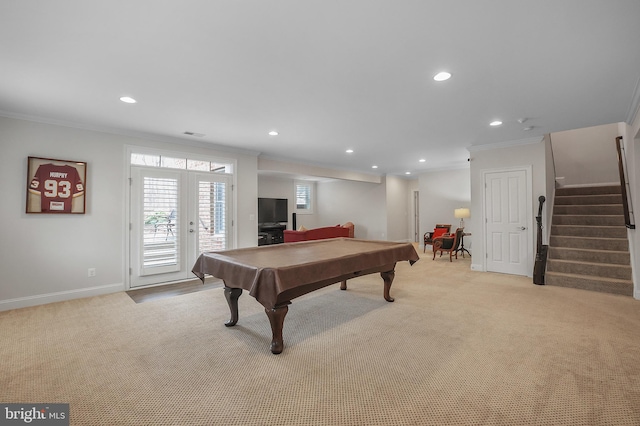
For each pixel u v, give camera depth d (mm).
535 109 3553
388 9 1781
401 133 4613
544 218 5027
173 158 4883
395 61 2416
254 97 3131
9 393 1903
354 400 1827
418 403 1792
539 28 1983
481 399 1823
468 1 1714
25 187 3607
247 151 5766
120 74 2600
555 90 3006
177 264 4809
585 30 2004
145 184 4535
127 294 4164
